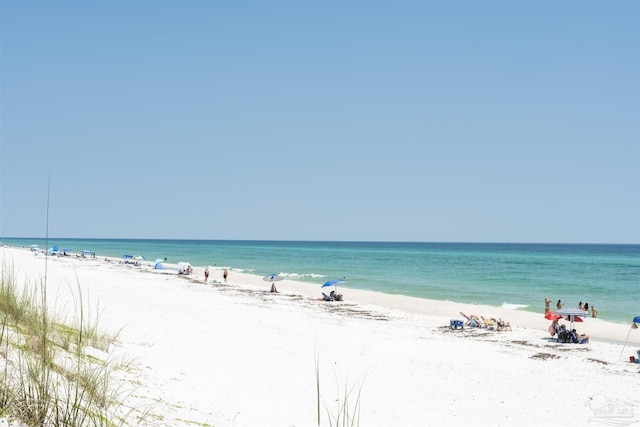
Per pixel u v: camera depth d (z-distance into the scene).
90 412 4.95
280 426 7.75
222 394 8.87
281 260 106.94
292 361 14.14
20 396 4.61
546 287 52.34
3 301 8.60
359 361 15.85
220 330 17.69
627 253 163.50
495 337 24.48
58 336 8.42
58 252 87.31
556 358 20.02
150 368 9.30
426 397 12.32
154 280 45.16
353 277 63.44
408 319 29.50
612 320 33.12
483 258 122.62
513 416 11.61
